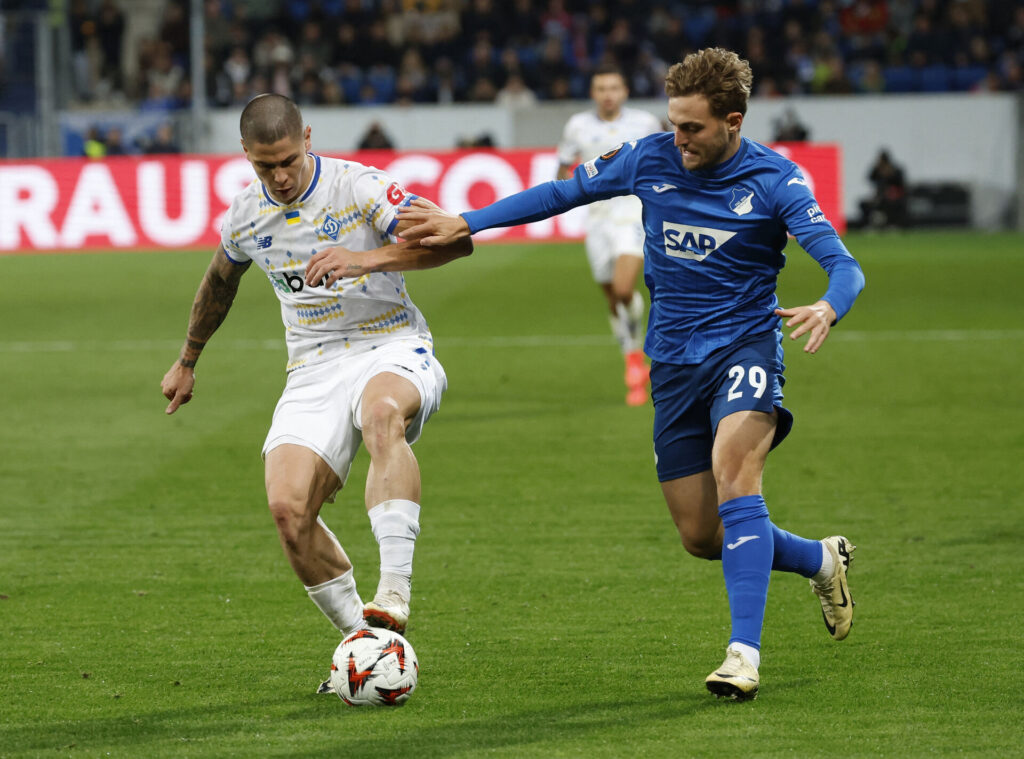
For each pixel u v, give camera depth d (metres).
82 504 22.36
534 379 35.38
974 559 18.30
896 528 20.11
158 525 20.92
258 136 13.01
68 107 87.06
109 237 69.88
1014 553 18.58
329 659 14.41
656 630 15.34
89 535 20.28
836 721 12.13
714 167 13.12
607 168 13.70
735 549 12.82
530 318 47.62
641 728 12.00
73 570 18.31
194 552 19.27
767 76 86.06
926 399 31.50
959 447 26.11
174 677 13.78
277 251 13.92
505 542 19.67
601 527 20.53
